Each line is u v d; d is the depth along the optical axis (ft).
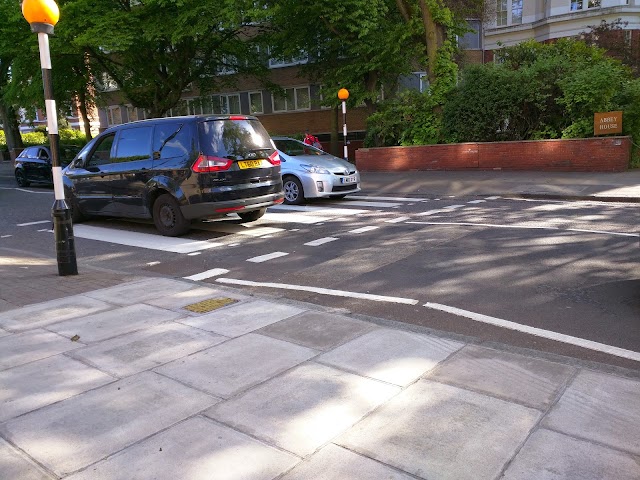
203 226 35.78
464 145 61.11
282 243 29.94
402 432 10.52
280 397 12.03
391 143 70.03
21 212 46.85
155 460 9.83
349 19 72.08
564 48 68.18
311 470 9.43
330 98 78.43
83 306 19.22
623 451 9.75
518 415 11.02
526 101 58.85
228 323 16.94
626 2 91.30
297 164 43.06
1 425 11.19
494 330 16.21
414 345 14.70
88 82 93.30
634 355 14.21
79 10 73.41
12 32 76.07
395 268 23.67
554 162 56.54
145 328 16.76
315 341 15.20
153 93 92.79
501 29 102.68
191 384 12.81
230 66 95.20
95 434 10.76
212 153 30.89
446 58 67.00
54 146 23.22
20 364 14.28
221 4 71.10
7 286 22.08
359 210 40.45
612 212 35.60
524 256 24.76
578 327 16.21
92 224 38.96
